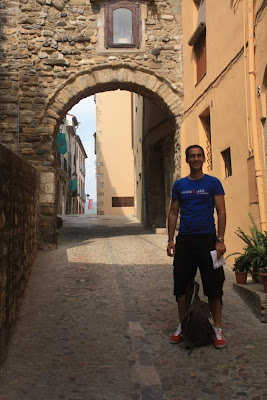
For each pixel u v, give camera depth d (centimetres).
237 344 343
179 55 941
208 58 753
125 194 2342
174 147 978
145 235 1106
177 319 410
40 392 261
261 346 337
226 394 261
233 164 625
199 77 827
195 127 838
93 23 923
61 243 929
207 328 337
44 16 909
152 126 1268
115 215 2142
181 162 914
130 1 934
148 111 1329
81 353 326
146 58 929
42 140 889
